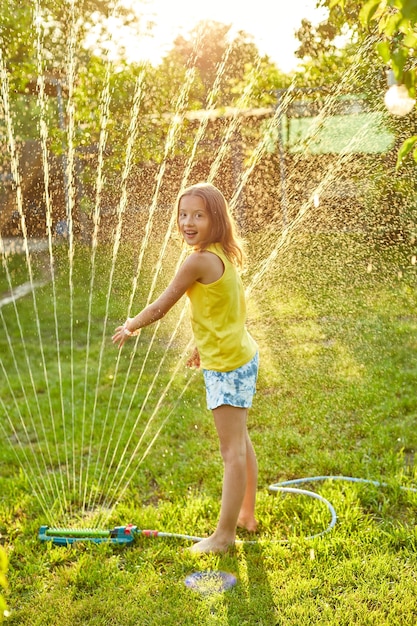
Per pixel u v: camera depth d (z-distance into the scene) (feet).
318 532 9.00
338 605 7.52
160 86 26.48
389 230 25.26
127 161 27.07
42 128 26.55
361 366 15.72
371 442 11.66
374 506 9.56
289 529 9.13
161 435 12.52
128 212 29.04
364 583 7.79
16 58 23.02
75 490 10.27
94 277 25.27
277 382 14.97
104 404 14.26
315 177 28.91
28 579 8.18
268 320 19.71
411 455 11.31
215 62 30.14
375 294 21.58
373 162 25.41
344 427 12.46
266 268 24.07
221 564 8.24
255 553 8.48
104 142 26.71
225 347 8.38
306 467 11.00
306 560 8.30
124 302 22.38
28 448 12.19
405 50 4.91
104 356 17.67
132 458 11.57
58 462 11.41
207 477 10.72
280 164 30.01
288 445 11.75
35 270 26.96
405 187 24.72
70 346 18.67
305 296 21.52
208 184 8.66
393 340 17.63
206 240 8.41
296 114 29.89
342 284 22.21
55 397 14.84
